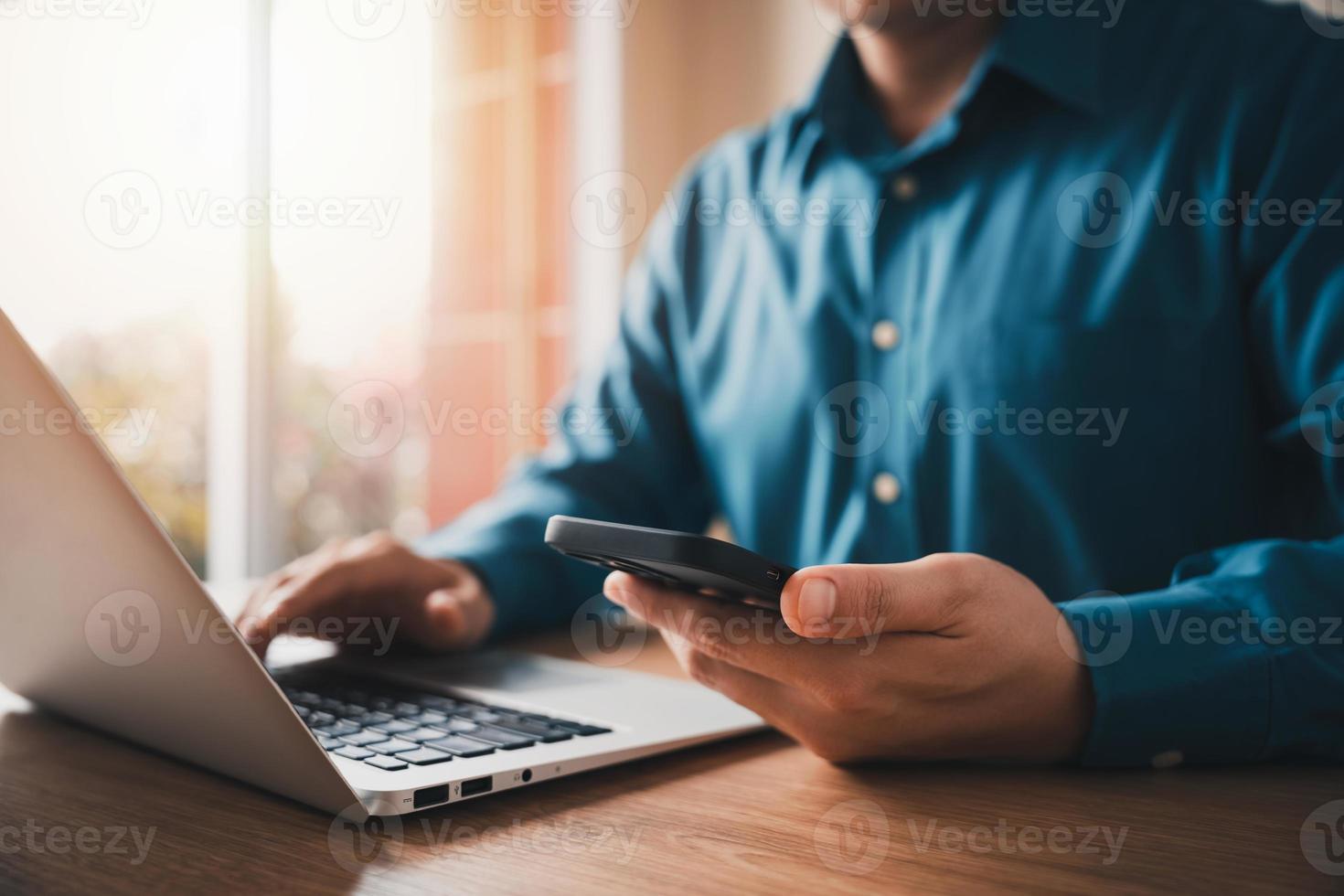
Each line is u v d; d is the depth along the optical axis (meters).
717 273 1.07
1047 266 0.84
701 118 2.11
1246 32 0.82
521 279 2.22
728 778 0.45
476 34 2.26
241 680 0.36
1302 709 0.45
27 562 0.40
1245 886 0.32
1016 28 0.84
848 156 0.96
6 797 0.41
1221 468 0.78
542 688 0.59
